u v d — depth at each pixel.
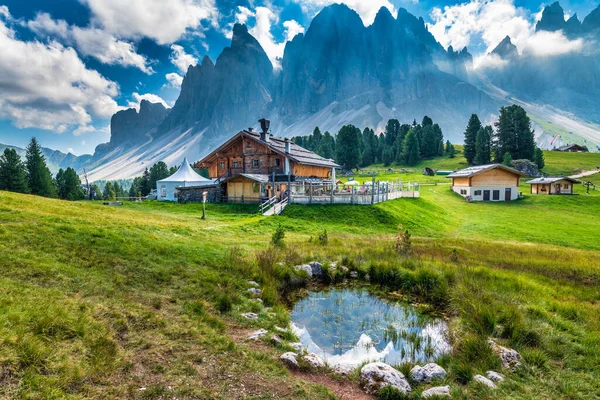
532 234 35.47
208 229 23.20
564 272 16.25
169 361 6.95
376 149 151.00
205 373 6.72
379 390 6.74
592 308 11.05
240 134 49.38
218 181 46.22
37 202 21.56
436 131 153.50
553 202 57.59
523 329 9.26
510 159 95.50
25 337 6.31
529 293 12.52
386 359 8.61
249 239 21.91
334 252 18.27
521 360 7.99
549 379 7.30
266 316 10.52
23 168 72.50
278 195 39.78
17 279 9.17
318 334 10.20
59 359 6.13
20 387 5.29
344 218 34.09
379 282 15.22
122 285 10.57
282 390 6.46
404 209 40.84
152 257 13.35
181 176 52.12
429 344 9.43
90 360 6.39
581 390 6.87
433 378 7.34
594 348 8.44
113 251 12.96
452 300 12.07
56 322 7.11
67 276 10.10
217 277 12.77
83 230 14.32
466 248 22.59
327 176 60.66
